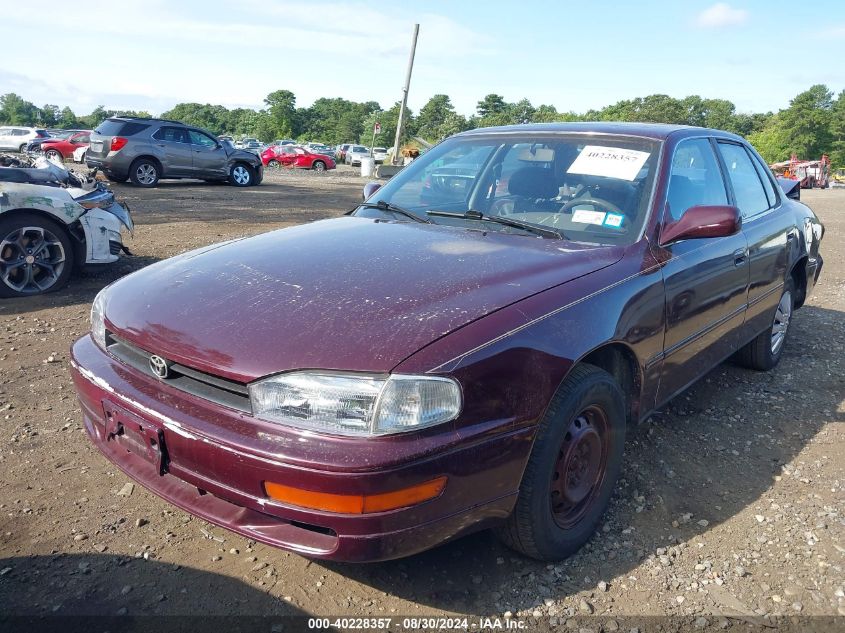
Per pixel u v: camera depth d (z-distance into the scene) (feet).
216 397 7.30
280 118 392.47
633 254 9.71
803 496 10.59
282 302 7.80
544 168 11.48
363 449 6.52
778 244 14.35
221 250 9.98
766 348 15.58
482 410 7.09
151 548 8.69
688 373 11.26
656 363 9.93
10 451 10.96
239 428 6.97
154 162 55.31
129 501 9.73
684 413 13.71
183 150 56.59
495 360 7.21
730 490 10.72
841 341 19.13
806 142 320.91
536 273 8.62
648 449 12.03
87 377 8.53
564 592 8.18
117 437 8.30
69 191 21.06
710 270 11.16
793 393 14.99
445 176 12.21
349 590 8.05
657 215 10.36
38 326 17.49
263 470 6.73
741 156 14.42
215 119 451.53
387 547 6.71
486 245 9.57
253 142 180.65
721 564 8.82
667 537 9.40
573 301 8.34
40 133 112.98
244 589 8.00
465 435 6.93
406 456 6.56
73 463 10.69
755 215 14.06
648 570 8.66
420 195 12.12
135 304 8.57
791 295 16.58
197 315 7.89
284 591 7.99
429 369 6.78
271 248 9.70
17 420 12.05
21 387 13.50
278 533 7.07
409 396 6.67
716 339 12.07
